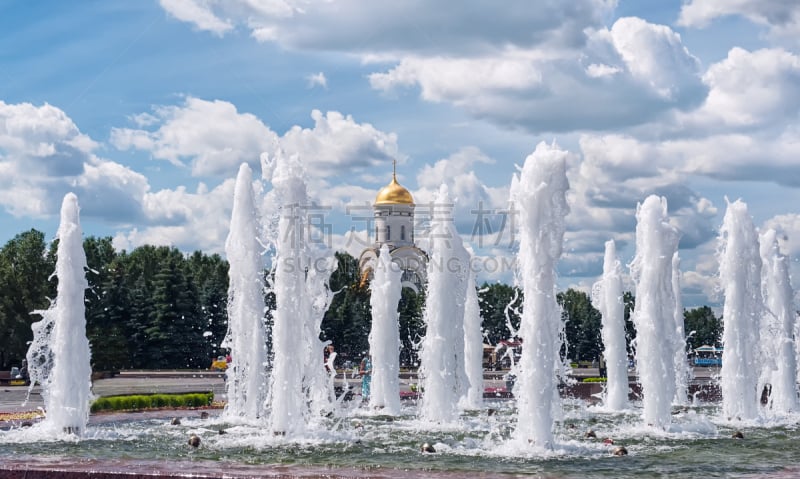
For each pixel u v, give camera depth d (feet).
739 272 82.94
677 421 81.00
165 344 241.76
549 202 59.62
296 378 66.03
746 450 60.08
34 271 241.14
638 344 74.64
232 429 72.69
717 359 236.63
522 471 48.49
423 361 81.35
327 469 45.03
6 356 244.01
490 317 307.58
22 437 65.72
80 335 67.97
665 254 74.28
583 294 331.36
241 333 83.82
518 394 59.67
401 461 53.16
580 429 74.02
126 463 47.34
